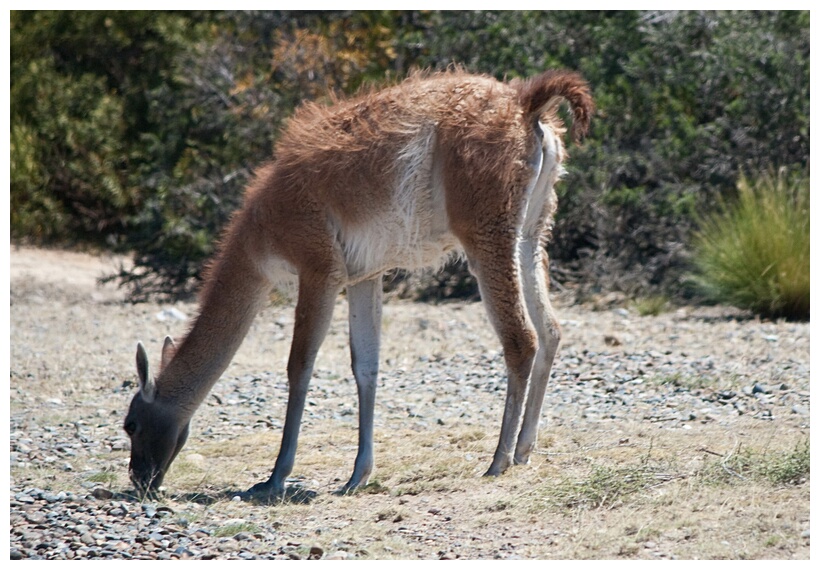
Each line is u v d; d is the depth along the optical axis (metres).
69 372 34.53
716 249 43.34
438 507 20.03
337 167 21.39
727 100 51.03
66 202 65.19
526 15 53.28
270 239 21.95
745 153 48.59
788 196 44.16
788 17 50.44
